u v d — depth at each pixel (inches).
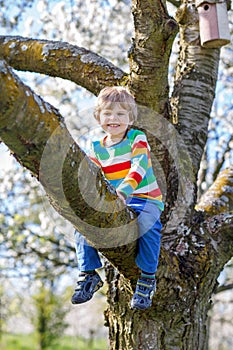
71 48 191.8
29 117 102.0
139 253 140.3
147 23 164.4
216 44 182.9
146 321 173.9
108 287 178.9
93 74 185.8
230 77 397.1
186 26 205.0
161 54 166.4
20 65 194.9
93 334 1103.0
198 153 197.3
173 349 173.9
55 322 799.1
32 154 107.2
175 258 172.9
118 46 384.5
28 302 802.8
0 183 403.9
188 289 171.9
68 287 725.3
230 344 896.3
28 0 359.6
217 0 179.3
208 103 202.5
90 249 146.0
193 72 202.2
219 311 661.9
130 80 172.7
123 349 176.9
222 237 185.5
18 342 1032.2
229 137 393.4
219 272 186.4
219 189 197.2
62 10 363.3
